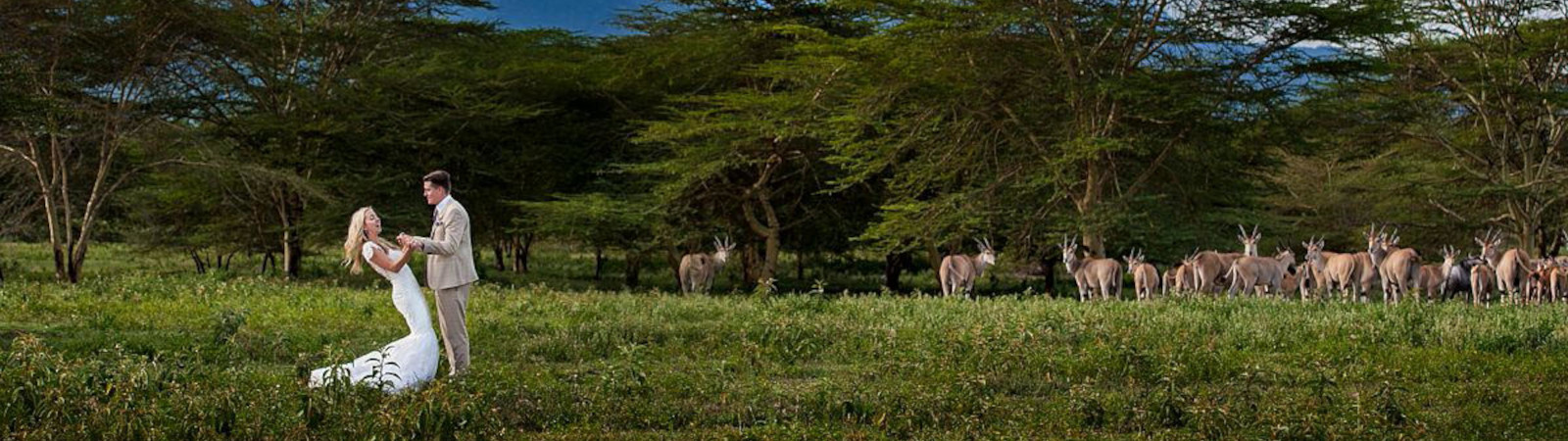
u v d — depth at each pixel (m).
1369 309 15.98
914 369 10.80
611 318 14.58
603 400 8.84
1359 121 31.67
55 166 25.73
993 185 26.77
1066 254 23.78
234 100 29.56
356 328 13.49
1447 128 37.03
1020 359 10.84
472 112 30.86
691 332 13.14
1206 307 16.45
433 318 14.55
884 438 7.98
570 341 12.27
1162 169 28.05
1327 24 24.67
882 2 25.89
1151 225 25.78
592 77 33.75
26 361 8.63
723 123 28.98
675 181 31.28
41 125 23.19
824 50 26.50
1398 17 25.45
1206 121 25.77
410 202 30.89
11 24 22.59
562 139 35.50
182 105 27.50
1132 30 25.42
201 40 26.47
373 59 33.75
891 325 13.97
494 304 16.62
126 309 15.20
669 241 32.12
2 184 31.14
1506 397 9.56
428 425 7.45
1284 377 10.38
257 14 29.92
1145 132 26.94
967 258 26.09
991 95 27.06
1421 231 36.12
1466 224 34.56
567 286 32.56
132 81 26.22
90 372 8.47
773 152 31.41
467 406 7.76
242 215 33.12
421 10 33.94
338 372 8.70
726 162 30.34
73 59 24.66
